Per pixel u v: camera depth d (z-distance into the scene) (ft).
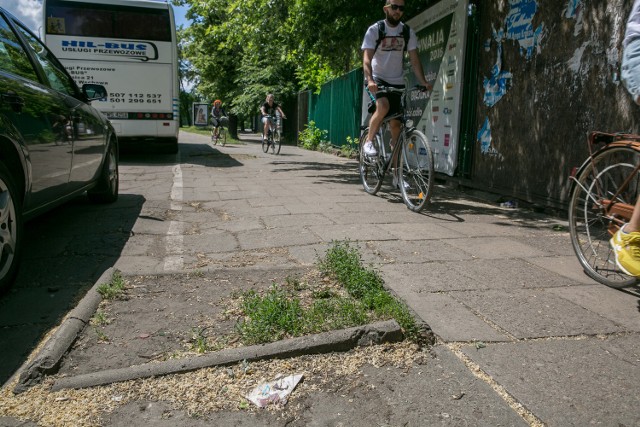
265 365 7.66
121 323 8.87
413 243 14.37
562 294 10.59
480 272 11.89
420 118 30.83
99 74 38.70
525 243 14.74
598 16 16.89
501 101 22.36
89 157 16.69
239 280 10.93
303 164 39.93
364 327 8.28
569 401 6.81
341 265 11.09
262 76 84.74
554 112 19.04
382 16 31.99
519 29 21.01
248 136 120.67
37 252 13.44
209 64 94.53
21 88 11.78
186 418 6.53
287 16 36.01
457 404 6.76
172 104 40.06
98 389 7.06
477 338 8.52
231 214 18.37
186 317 9.12
